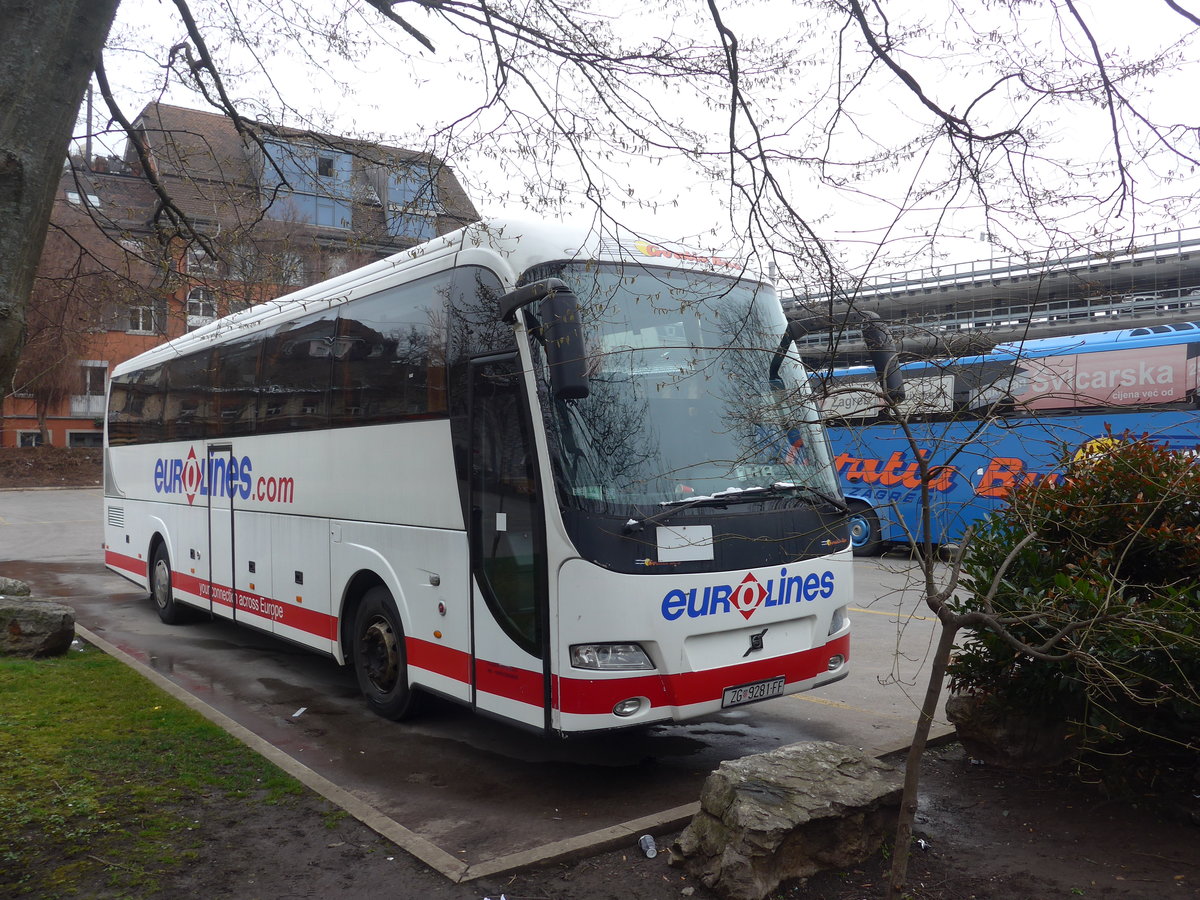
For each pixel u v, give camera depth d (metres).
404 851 4.54
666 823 4.75
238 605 9.28
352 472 7.27
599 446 5.34
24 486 38.53
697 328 5.93
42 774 5.40
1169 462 5.08
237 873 4.29
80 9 3.94
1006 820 4.83
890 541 17.03
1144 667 4.62
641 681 5.20
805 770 4.42
